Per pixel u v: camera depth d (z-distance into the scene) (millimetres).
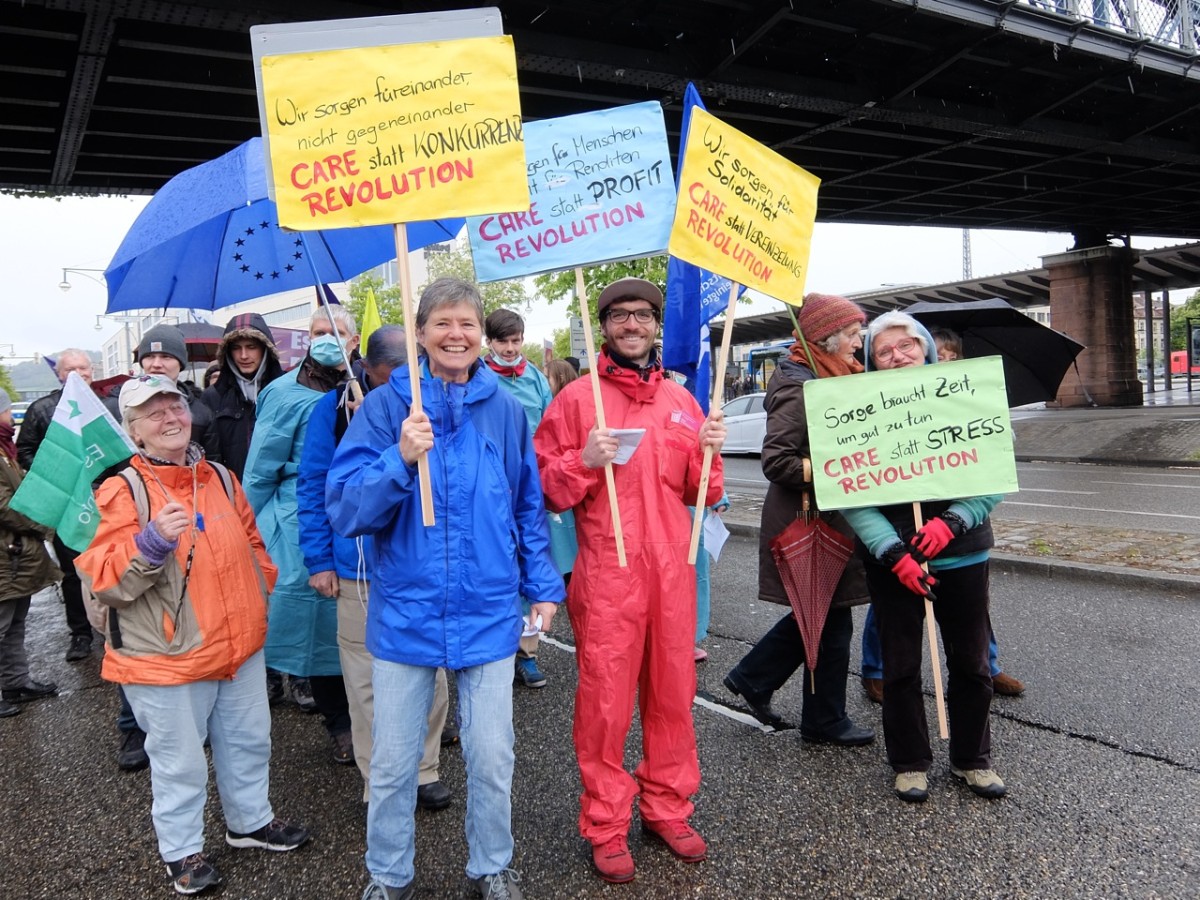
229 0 7078
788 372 3473
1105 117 15195
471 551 2428
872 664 4102
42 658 5625
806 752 3559
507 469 2617
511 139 2424
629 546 2725
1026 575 6344
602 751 2703
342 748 3684
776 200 2971
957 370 3053
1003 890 2539
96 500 2652
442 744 3887
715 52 9930
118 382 5324
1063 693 4020
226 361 4492
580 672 2768
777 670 3691
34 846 3084
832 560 3373
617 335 2852
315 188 2322
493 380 2594
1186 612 5180
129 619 2668
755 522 8867
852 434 3102
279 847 2955
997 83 13062
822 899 2531
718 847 2840
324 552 3141
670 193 2893
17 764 3854
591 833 2689
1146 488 11297
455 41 2393
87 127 9445
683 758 2828
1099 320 25125
